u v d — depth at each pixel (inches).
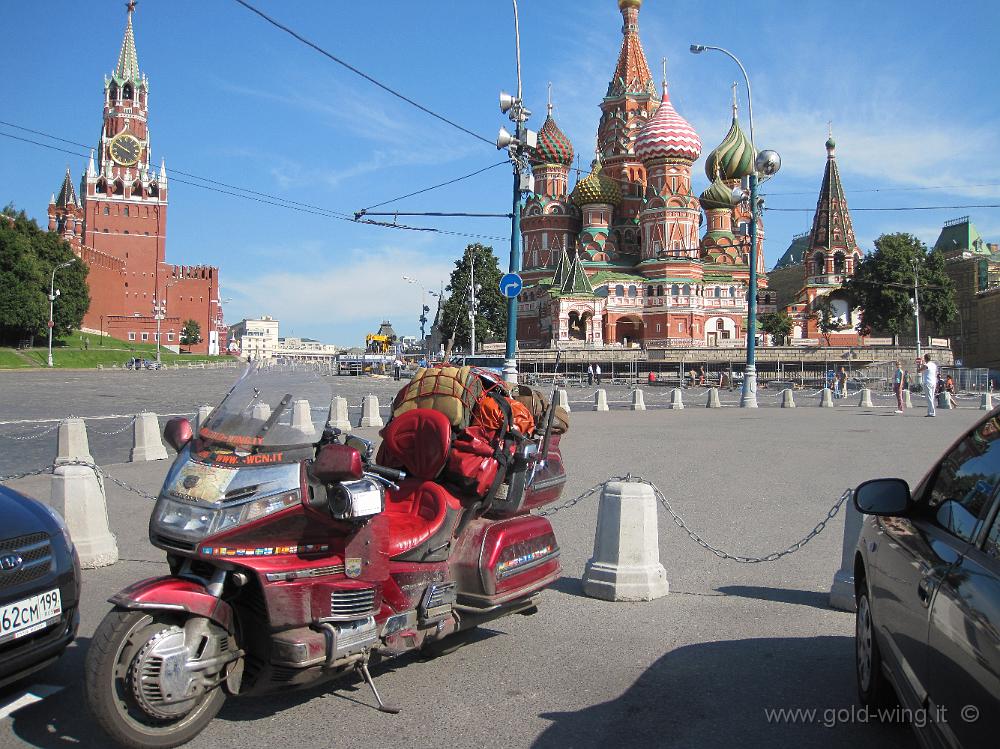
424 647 216.7
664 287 3324.3
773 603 269.0
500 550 211.3
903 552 152.6
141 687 155.3
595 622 249.1
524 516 231.5
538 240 3639.3
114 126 5452.8
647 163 3435.0
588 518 406.9
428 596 196.1
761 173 1175.6
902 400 1283.2
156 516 166.6
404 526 197.6
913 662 135.6
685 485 494.6
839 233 3786.9
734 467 571.2
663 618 253.1
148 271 5418.3
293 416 179.2
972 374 2185.0
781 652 222.8
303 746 167.0
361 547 175.6
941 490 155.0
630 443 729.6
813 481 509.7
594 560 280.7
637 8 3801.7
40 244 3730.3
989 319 3954.2
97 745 169.8
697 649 225.3
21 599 183.6
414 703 188.5
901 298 3085.6
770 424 957.2
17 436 791.7
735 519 397.4
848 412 1208.8
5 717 184.4
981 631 105.7
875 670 170.9
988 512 126.8
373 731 174.1
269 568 163.8
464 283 3459.6
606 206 3548.2
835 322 3789.4
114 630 155.4
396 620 187.3
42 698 194.9
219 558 159.9
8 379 2247.8
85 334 4498.0
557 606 265.7
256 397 180.1
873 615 167.9
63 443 537.3
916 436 797.9
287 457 170.6
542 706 187.3
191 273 6003.9
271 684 170.2
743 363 3046.3
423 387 223.6
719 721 179.3
